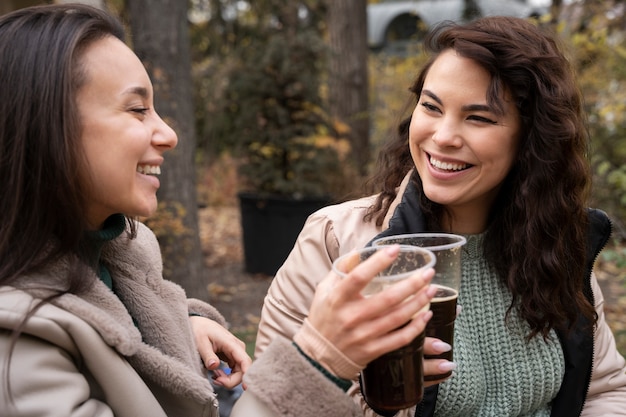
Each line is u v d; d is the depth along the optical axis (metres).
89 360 0.96
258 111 6.43
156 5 4.22
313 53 6.63
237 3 10.34
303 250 1.47
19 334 0.89
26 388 0.88
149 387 1.15
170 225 4.07
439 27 1.52
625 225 5.87
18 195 0.95
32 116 0.95
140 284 1.25
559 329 1.53
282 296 1.46
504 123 1.37
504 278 1.53
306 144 6.36
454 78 1.34
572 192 1.45
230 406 1.91
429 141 1.40
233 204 10.13
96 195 1.02
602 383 1.65
